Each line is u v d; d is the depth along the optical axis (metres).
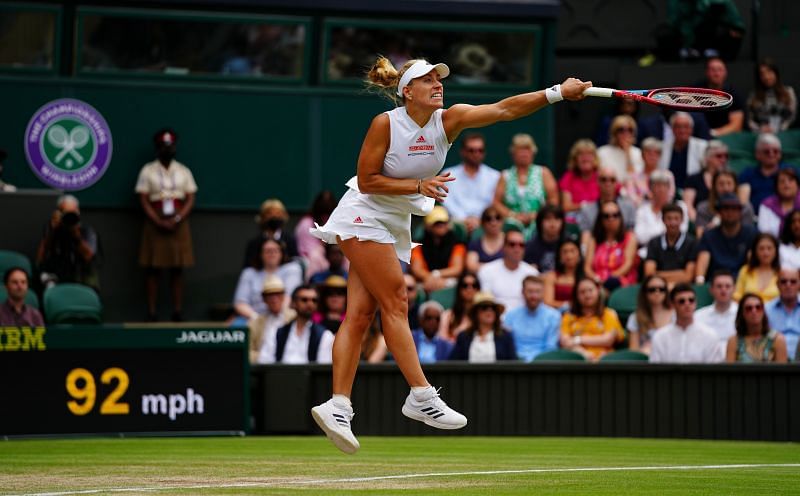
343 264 40.22
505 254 38.31
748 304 32.66
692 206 42.56
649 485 17.41
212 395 30.97
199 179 45.47
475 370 32.31
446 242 39.75
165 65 45.16
